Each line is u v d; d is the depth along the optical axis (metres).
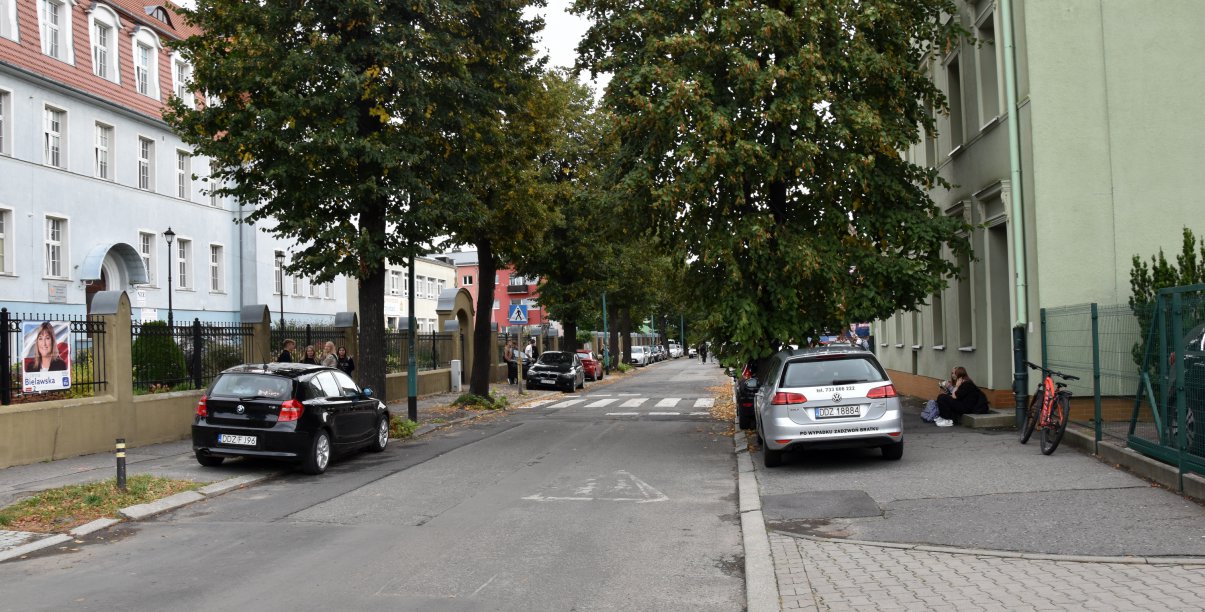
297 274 17.77
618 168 15.74
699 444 15.80
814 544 7.50
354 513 9.55
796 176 14.27
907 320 25.23
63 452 13.53
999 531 7.55
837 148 14.16
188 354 17.34
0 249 27.84
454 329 34.66
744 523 8.46
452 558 7.32
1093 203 14.27
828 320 15.09
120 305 15.01
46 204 29.45
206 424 12.41
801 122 13.57
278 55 15.88
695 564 7.07
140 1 37.06
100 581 6.76
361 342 17.84
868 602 5.72
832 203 14.73
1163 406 9.21
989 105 16.70
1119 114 14.31
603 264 37.56
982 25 16.78
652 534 8.24
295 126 15.84
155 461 13.52
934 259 15.23
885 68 14.15
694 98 13.29
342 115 16.27
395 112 16.91
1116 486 9.12
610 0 15.53
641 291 46.94
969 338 18.70
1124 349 10.70
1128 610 5.32
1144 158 14.24
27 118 28.70
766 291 14.90
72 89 30.41
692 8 14.48
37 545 8.07
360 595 6.19
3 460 12.37
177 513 9.83
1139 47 14.34
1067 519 7.82
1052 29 14.43
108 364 14.80
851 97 14.34
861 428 11.49
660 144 14.46
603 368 48.88
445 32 16.91
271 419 12.30
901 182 15.28
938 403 15.79
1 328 12.70
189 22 16.78
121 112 33.47
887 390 11.62
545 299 37.53
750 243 13.81
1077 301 14.19
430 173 17.41
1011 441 13.05
